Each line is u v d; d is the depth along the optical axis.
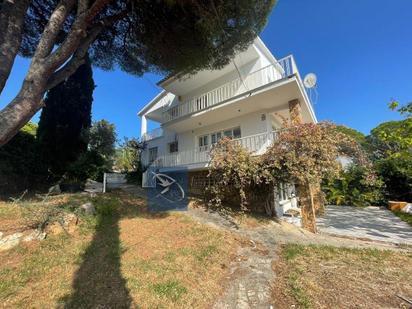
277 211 8.92
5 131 4.38
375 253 4.98
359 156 9.33
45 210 5.03
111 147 13.59
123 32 7.69
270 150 7.79
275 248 5.48
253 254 5.05
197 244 5.17
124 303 2.89
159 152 16.91
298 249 5.31
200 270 4.02
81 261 3.94
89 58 8.84
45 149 10.08
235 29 7.13
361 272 4.01
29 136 9.70
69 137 11.49
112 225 5.88
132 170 16.12
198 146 13.55
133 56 8.43
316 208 10.51
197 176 12.11
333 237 6.66
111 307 2.80
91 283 3.31
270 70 11.19
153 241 5.12
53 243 4.31
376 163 14.12
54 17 5.34
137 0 6.20
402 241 6.08
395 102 7.61
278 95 9.08
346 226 8.17
